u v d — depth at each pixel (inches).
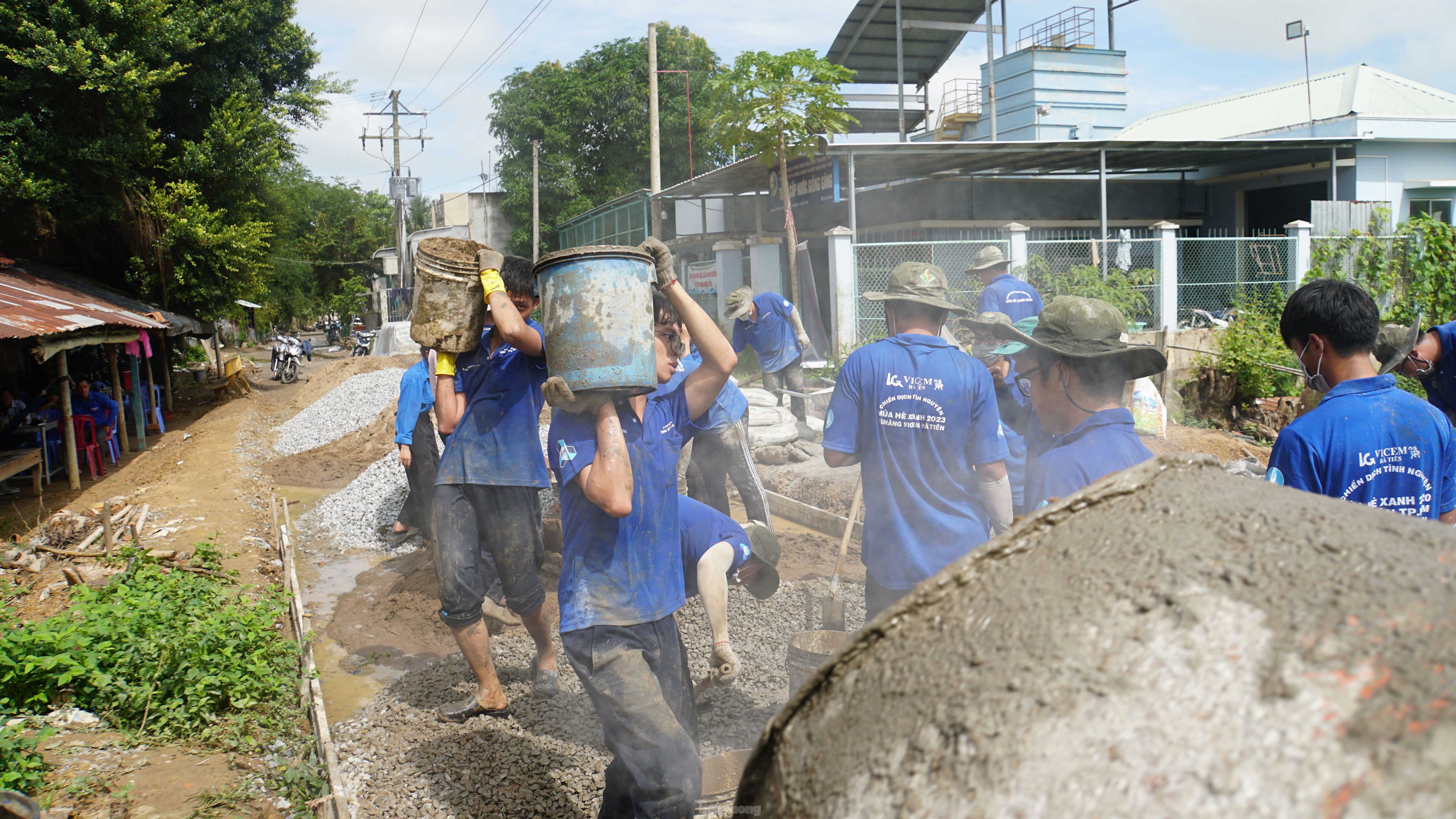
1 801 105.7
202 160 732.7
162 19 673.0
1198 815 29.2
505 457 157.9
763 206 941.8
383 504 347.6
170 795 138.9
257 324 1696.6
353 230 2596.0
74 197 636.7
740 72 571.2
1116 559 39.6
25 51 592.1
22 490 435.5
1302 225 604.7
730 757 132.4
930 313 127.6
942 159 661.3
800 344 397.7
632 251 101.7
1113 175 813.2
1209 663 33.1
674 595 112.3
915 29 892.0
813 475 345.7
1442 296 579.8
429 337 138.9
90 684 172.9
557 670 180.7
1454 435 101.2
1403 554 35.3
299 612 223.3
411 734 162.9
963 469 122.8
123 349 657.6
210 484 415.8
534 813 133.6
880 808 36.3
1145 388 153.6
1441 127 733.9
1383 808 27.0
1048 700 34.5
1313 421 100.0
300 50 860.0
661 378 115.4
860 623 197.9
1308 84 794.8
